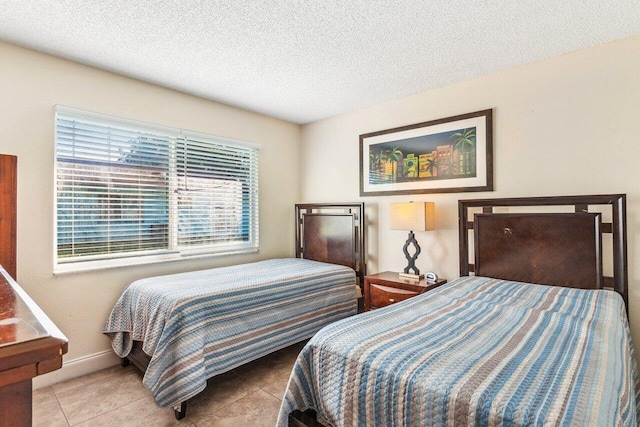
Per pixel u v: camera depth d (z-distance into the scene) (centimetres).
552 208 242
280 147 401
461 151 286
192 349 200
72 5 180
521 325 153
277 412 204
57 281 240
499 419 89
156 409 206
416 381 107
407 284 272
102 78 261
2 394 49
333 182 388
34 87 230
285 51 233
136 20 195
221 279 263
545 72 245
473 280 244
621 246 211
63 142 245
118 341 253
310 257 390
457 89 289
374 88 301
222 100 332
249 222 372
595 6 182
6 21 195
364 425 117
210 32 208
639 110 211
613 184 220
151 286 239
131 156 280
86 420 194
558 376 105
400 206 296
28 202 228
